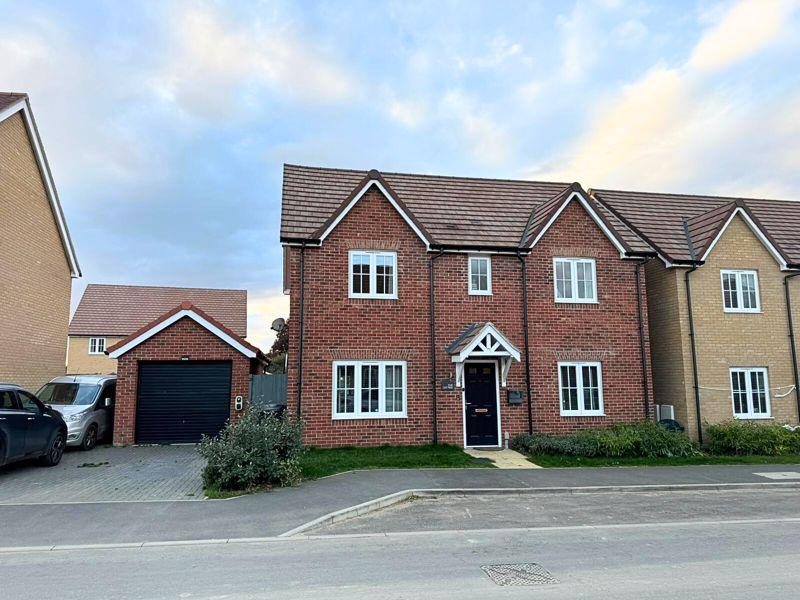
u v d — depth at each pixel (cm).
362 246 1539
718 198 2116
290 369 1452
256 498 955
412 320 1538
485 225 1700
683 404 1639
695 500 1020
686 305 1678
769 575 596
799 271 1752
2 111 1525
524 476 1162
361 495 970
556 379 1586
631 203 1994
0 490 1021
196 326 1625
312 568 624
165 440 1580
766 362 1703
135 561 651
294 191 1658
